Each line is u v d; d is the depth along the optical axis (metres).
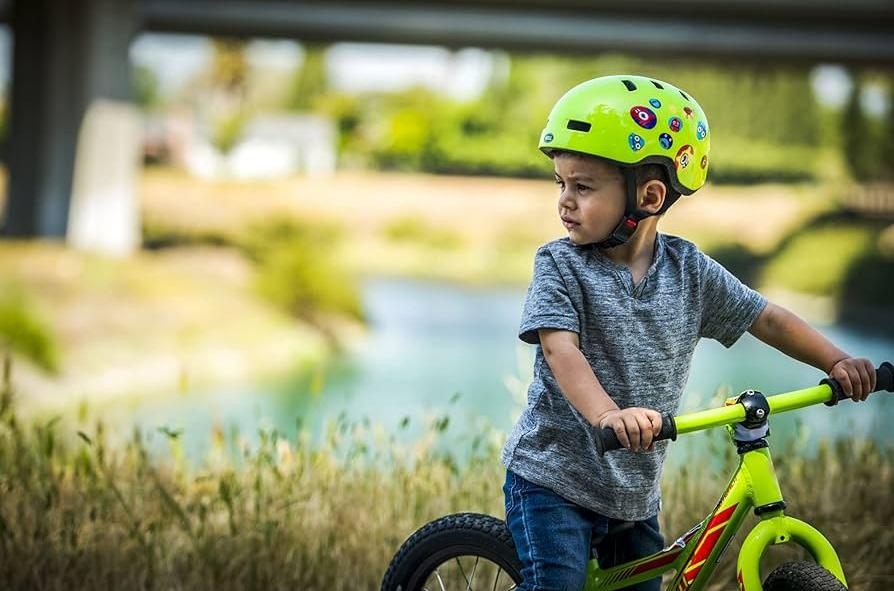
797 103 67.12
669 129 3.79
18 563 5.23
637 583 3.96
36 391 20.42
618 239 3.83
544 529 3.81
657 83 3.88
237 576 5.31
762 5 37.72
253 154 93.00
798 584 3.44
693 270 3.95
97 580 5.25
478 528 4.10
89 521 5.64
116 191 35.81
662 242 3.99
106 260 29.83
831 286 48.75
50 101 35.34
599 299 3.81
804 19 39.47
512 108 74.06
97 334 24.55
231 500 5.45
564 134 3.80
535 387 3.97
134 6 35.97
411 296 45.09
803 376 24.89
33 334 21.94
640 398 3.83
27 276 26.69
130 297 27.14
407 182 66.00
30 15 37.22
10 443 6.24
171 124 97.50
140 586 5.19
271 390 23.53
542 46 41.91
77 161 35.31
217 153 94.00
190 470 6.56
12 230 37.31
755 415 3.52
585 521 3.87
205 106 100.75
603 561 4.15
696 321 3.97
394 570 4.27
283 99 101.12
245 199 59.62
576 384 3.62
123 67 36.03
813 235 54.16
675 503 5.89
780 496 3.57
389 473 6.27
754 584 3.42
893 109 68.25
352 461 6.25
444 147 73.62
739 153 66.69
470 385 24.41
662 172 3.83
